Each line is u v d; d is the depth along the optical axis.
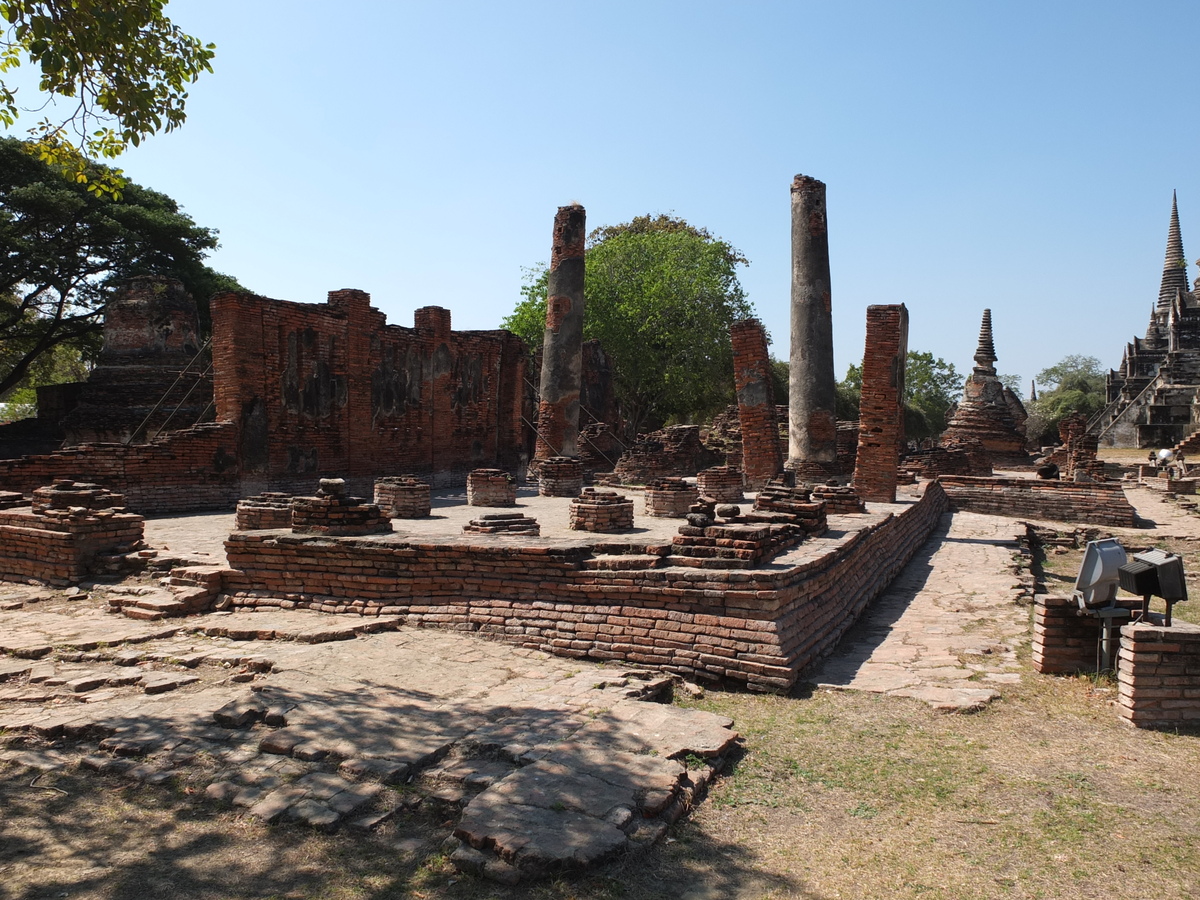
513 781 5.28
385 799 5.21
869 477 18.80
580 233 25.64
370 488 23.14
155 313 24.88
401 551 9.95
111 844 4.78
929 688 7.84
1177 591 7.02
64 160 10.48
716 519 9.85
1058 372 96.38
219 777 5.48
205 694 7.05
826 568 9.91
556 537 11.88
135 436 21.86
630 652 8.45
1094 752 6.34
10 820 5.05
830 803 5.51
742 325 20.95
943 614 11.23
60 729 6.22
